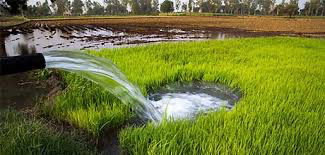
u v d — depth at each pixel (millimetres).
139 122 4805
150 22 48844
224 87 7020
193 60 9461
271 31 31906
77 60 3775
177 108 5547
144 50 11203
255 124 4324
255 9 119062
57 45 17516
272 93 5777
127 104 4859
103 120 4508
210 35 26109
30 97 6094
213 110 5371
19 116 4660
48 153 3305
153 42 19094
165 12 111000
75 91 5605
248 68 8273
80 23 44656
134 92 5062
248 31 31734
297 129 4055
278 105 5211
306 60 9984
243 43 15016
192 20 57562
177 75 7570
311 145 3721
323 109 5105
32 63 2723
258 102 5188
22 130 3627
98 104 5168
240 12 118875
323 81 7133
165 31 30188
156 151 3521
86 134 4355
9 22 44219
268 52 11727
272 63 9219
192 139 3859
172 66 8352
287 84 6477
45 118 4988
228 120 4383
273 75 7391
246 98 5605
